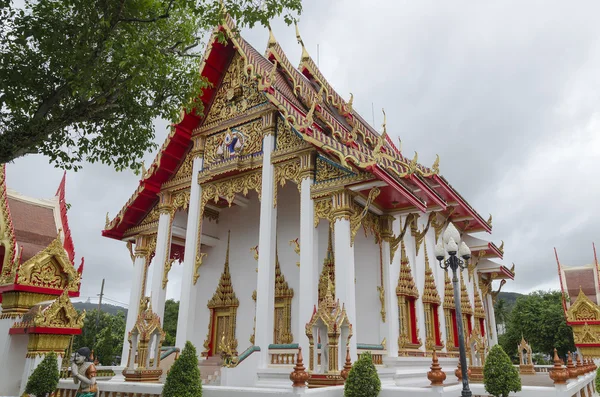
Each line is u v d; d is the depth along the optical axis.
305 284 12.84
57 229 10.70
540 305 42.59
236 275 18.92
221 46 16.88
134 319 17.75
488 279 26.23
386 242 14.90
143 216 19.28
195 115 17.25
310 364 11.38
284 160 14.59
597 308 18.12
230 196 15.92
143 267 18.55
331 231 16.22
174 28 9.63
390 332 14.09
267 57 17.52
